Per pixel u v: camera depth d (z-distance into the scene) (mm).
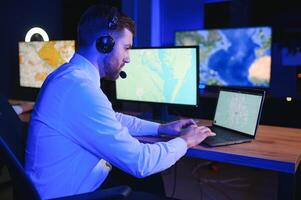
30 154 1132
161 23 3438
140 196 1321
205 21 3643
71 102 1097
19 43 2600
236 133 1603
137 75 1999
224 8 3533
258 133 1670
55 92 1115
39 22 3014
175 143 1267
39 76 2543
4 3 2764
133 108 2539
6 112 1288
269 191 2604
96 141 1101
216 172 2982
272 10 3572
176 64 1845
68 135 1111
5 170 2668
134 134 1591
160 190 1642
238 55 2877
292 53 2721
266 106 2383
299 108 2291
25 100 2783
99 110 1100
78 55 1239
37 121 1123
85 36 1222
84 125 1093
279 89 2734
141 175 1143
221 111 1747
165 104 1922
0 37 2760
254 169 3014
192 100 1820
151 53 1921
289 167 1211
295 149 1378
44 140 1105
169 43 3531
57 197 1092
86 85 1118
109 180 1500
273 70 2783
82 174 1168
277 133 1670
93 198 1002
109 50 1208
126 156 1115
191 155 1400
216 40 2957
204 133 1407
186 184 2744
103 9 1218
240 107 1624
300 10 3488
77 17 3062
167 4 3480
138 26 3193
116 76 1312
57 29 3156
